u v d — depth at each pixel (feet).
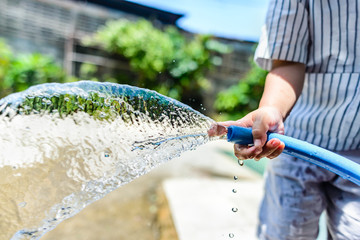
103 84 2.14
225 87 26.05
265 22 3.02
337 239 2.89
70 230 5.34
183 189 7.02
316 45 2.84
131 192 7.34
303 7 2.79
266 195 3.48
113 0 25.13
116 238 5.19
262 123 2.09
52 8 21.24
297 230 3.05
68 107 1.99
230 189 7.25
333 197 2.95
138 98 2.16
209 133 2.14
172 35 24.06
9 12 19.92
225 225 5.35
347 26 2.59
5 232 1.78
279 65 2.88
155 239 5.26
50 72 18.45
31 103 1.93
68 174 1.92
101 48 21.88
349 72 2.63
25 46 20.62
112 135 2.04
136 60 21.62
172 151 2.15
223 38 25.67
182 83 23.11
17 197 1.81
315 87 2.89
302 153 2.06
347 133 2.66
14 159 1.81
